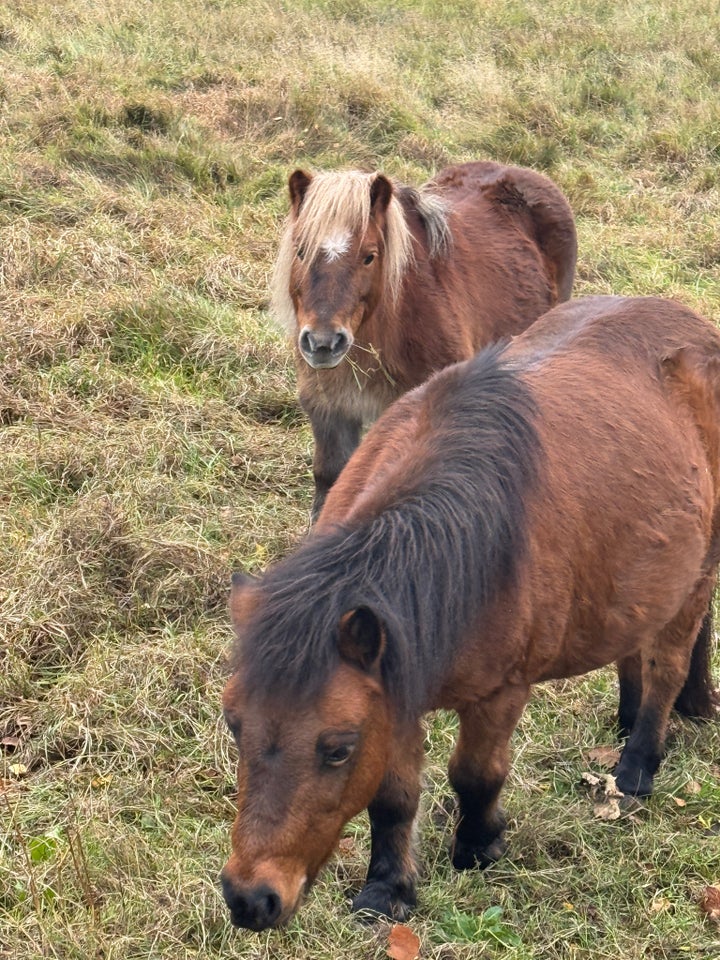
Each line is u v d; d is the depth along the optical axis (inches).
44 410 196.5
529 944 112.7
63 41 381.1
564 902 118.5
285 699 85.3
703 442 128.9
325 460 183.5
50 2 425.1
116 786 127.4
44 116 309.1
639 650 135.5
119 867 114.6
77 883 112.3
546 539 106.3
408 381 182.5
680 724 146.6
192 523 176.6
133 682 141.1
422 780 122.7
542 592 106.2
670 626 131.3
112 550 163.5
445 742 139.1
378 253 169.8
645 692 135.7
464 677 103.7
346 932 109.6
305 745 85.3
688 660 134.3
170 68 383.2
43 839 118.8
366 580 91.0
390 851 113.2
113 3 432.5
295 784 85.3
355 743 87.5
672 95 422.6
